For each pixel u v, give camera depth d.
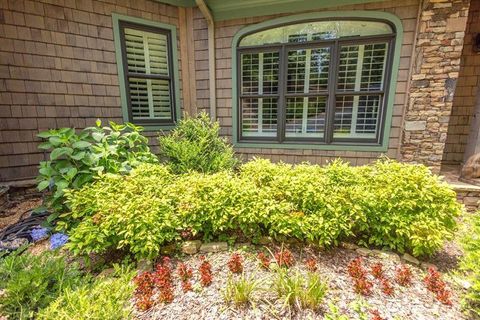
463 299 1.53
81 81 3.46
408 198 2.08
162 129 4.24
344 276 1.82
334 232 1.96
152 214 1.92
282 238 2.15
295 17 3.71
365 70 3.66
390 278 1.81
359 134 3.89
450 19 3.06
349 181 2.31
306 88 3.95
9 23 2.96
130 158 2.85
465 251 1.80
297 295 1.52
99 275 1.81
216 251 2.09
